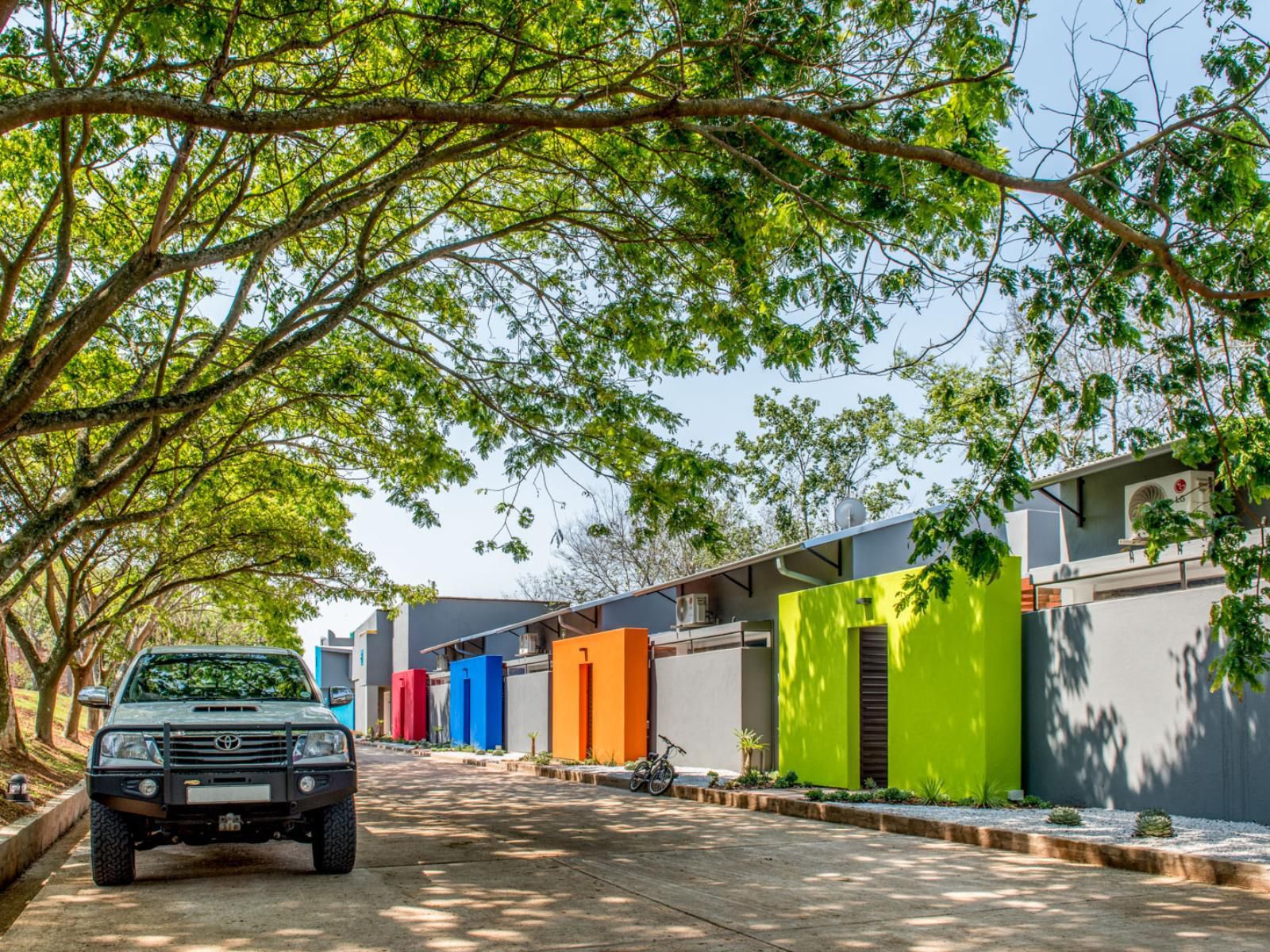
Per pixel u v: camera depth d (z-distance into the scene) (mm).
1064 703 12844
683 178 9664
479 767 27281
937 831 11000
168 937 6137
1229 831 9820
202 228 12938
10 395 8492
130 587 21688
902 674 14992
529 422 12594
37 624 48906
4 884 8664
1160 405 22812
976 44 7406
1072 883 8078
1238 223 7832
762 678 20219
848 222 7910
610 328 11969
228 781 7930
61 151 8906
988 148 7906
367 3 10273
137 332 14734
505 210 12688
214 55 10180
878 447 35031
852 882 8148
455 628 49188
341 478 19938
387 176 9672
